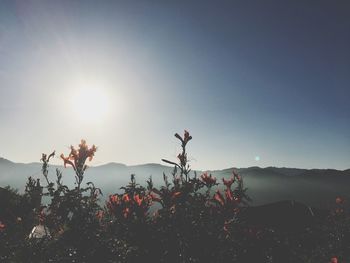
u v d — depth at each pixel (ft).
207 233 16.14
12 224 20.15
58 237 16.90
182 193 16.83
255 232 17.61
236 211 16.84
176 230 16.16
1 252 17.58
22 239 18.97
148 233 16.05
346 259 37.35
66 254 16.34
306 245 38.93
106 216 18.39
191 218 16.43
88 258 15.94
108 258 15.83
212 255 15.84
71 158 20.95
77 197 17.98
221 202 16.72
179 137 18.95
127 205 17.08
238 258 16.19
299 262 21.11
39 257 16.42
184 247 15.87
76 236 16.53
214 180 18.01
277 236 21.04
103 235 16.80
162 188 17.22
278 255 18.57
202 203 16.84
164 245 15.84
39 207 19.15
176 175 18.53
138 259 15.56
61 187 18.57
